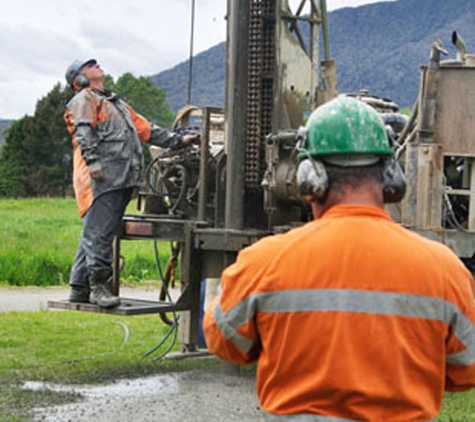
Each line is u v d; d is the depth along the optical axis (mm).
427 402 2498
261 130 7367
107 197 7035
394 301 2482
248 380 7016
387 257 2516
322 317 2479
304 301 2500
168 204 8211
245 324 2586
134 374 7191
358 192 2625
